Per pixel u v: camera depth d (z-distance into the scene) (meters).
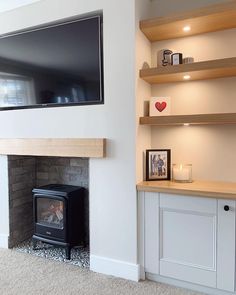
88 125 2.21
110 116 2.12
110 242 2.16
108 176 2.15
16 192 2.76
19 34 2.52
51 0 2.33
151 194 2.01
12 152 2.54
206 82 2.20
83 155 2.19
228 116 1.84
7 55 2.60
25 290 1.94
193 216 1.88
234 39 2.09
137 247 2.07
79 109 2.24
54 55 2.37
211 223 1.83
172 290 1.93
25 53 2.50
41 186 2.93
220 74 2.04
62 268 2.26
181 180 2.14
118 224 2.12
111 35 2.09
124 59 2.05
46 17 2.35
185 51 2.25
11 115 2.58
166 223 1.98
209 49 2.17
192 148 2.27
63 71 2.34
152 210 2.01
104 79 2.13
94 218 2.22
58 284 2.01
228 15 1.86
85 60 2.24
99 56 2.17
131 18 2.01
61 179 2.96
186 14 1.91
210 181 2.18
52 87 2.39
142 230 2.05
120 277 2.11
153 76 2.08
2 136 2.64
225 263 1.80
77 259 2.43
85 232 2.75
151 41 2.36
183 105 2.28
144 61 2.22
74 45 2.28
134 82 2.02
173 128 2.33
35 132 2.46
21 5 2.46
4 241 2.68
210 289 1.89
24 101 2.53
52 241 2.51
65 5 2.26
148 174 2.21
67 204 2.45
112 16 2.08
